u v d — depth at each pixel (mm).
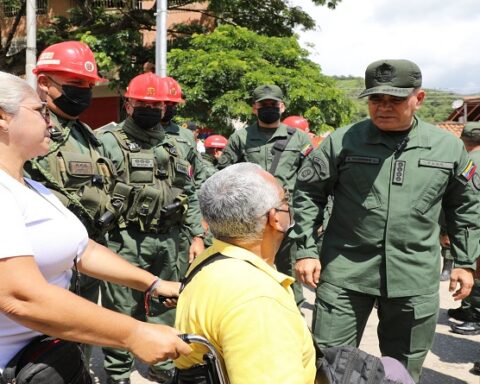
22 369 1629
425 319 2865
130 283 2139
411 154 2832
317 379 1799
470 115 28203
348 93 12984
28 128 1657
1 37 15094
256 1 14453
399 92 2648
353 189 2910
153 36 15969
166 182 3576
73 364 1712
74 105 2895
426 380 4039
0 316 1627
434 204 2857
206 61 11258
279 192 1726
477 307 4930
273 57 12055
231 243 1705
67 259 1790
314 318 3023
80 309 1517
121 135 3518
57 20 14609
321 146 3057
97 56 12547
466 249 2936
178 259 3885
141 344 1576
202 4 15500
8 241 1491
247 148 5398
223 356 1547
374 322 5316
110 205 2975
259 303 1495
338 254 2975
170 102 4523
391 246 2834
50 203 1785
